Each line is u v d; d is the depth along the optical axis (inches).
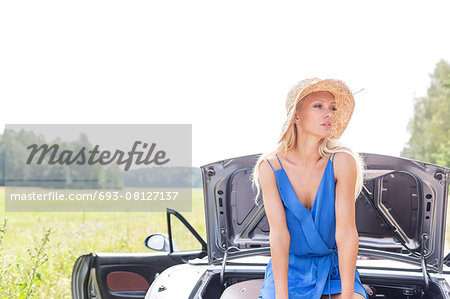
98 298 139.3
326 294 87.8
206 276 118.4
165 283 112.0
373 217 120.4
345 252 84.3
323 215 86.2
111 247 319.0
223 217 124.3
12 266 217.8
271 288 91.2
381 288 120.5
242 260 128.5
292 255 92.0
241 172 121.3
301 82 87.1
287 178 87.9
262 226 126.1
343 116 88.4
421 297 116.7
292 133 87.6
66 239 323.9
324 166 86.6
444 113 1284.4
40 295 207.6
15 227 508.4
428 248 115.0
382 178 115.0
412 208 115.6
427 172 109.6
